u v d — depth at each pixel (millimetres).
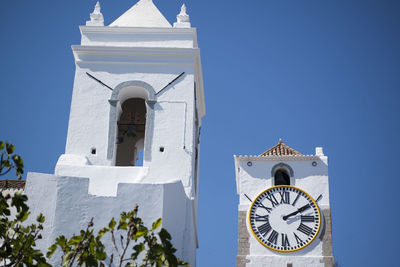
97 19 41125
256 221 45094
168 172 37156
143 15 41906
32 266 26625
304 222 44938
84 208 32000
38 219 27828
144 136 40906
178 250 33438
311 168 46719
